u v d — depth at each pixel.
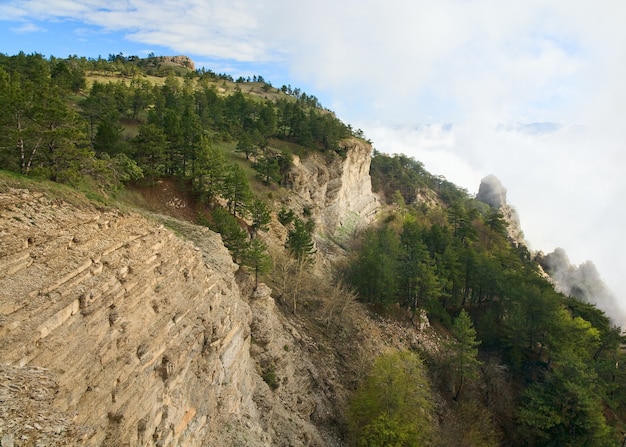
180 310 18.42
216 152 55.16
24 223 14.92
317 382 35.59
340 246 82.81
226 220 42.88
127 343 14.56
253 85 191.62
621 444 40.28
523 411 38.94
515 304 53.50
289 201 73.75
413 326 51.62
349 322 45.81
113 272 15.74
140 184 50.47
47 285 12.89
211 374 20.03
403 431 29.08
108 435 12.48
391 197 134.75
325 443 30.28
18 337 11.07
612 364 45.56
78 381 11.92
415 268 53.78
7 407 9.15
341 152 96.94
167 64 188.25
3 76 35.56
